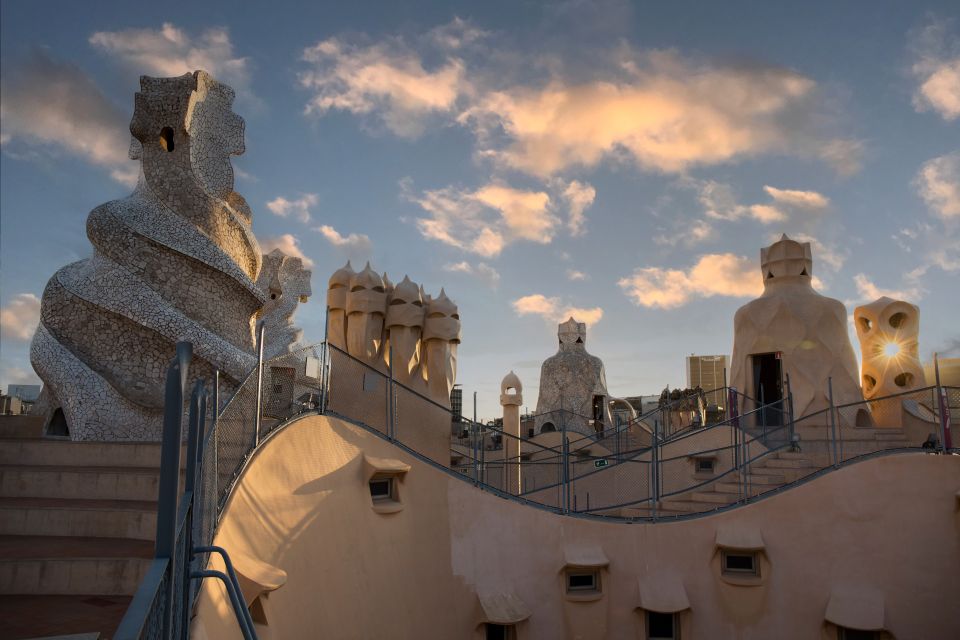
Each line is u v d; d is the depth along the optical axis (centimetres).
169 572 313
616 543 1409
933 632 1273
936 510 1318
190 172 1366
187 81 1385
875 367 2297
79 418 1130
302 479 1011
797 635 1320
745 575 1377
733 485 1590
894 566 1312
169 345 1214
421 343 1750
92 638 471
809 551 1358
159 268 1275
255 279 1526
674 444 1983
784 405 2147
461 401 3650
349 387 1544
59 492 818
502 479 2288
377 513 1166
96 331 1210
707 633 1357
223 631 655
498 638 1323
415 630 1144
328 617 947
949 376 2359
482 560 1329
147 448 930
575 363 3562
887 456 1369
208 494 645
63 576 602
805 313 2205
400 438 1616
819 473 1410
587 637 1348
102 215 1266
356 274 1650
